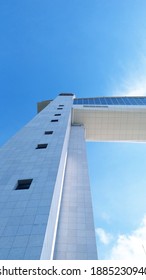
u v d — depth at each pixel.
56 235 15.92
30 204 11.63
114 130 41.00
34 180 14.14
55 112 34.03
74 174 23.36
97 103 42.19
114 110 38.31
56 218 14.89
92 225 16.95
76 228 16.62
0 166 16.59
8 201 11.99
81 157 27.16
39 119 29.81
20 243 9.08
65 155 23.98
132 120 39.44
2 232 9.74
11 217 10.67
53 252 14.02
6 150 19.64
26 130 25.08
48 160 17.02
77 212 18.14
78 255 14.46
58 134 23.31
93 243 15.42
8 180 14.35
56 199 14.46
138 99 44.53
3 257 8.45
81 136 34.19
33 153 18.59
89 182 22.05
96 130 41.22
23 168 15.96
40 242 9.11
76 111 38.66
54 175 14.59
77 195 20.12
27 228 9.92
